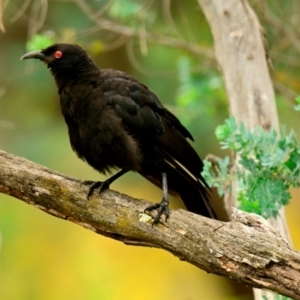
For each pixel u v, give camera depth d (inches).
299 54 634.2
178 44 616.4
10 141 769.6
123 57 770.8
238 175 383.9
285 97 607.8
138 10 569.9
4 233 722.2
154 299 690.2
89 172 758.5
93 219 333.1
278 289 290.0
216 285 717.3
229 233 301.4
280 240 296.4
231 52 456.8
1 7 447.5
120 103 373.4
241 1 469.4
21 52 758.5
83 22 708.7
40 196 339.9
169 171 381.1
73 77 383.9
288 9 627.8
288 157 373.7
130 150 367.9
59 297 687.7
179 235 311.1
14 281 695.7
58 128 785.6
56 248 721.6
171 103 737.0
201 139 730.8
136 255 721.6
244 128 374.6
